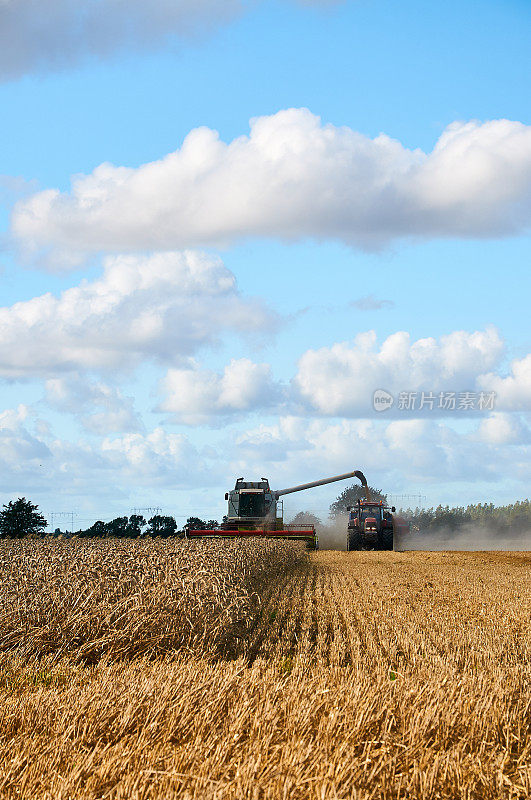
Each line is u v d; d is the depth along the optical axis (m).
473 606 19.44
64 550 21.16
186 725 7.52
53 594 13.80
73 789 6.15
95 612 13.28
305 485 61.75
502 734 7.55
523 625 16.16
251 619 16.28
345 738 6.98
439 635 14.52
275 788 5.83
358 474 62.56
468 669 11.30
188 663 11.29
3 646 12.73
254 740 7.02
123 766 6.45
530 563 40.19
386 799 6.03
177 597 14.20
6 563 17.81
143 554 18.67
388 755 6.66
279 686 8.72
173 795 5.75
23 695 9.26
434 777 6.26
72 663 12.18
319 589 24.09
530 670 10.76
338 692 8.55
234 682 8.95
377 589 24.38
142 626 13.06
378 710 7.77
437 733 7.32
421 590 24.02
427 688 8.60
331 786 5.81
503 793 6.20
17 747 7.15
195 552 21.52
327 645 13.91
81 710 8.00
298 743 6.76
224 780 6.21
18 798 6.12
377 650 13.09
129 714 7.71
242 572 22.44
